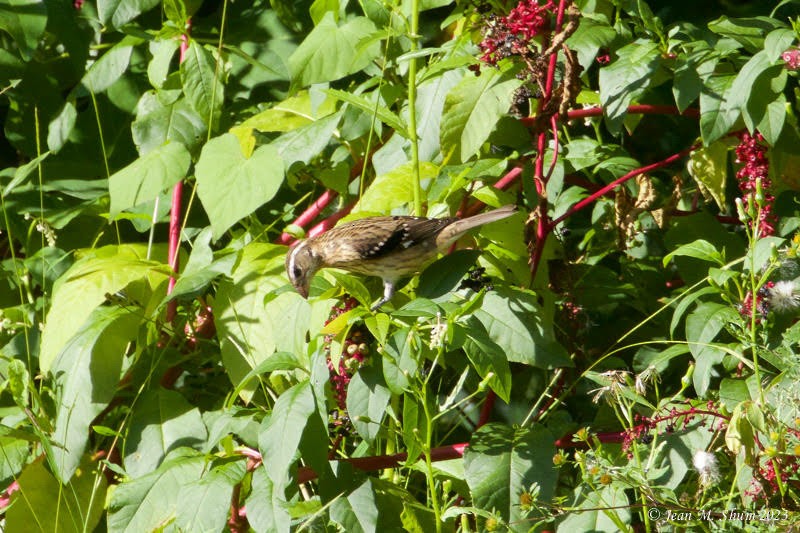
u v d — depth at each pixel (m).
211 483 6.46
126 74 10.48
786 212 8.52
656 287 9.46
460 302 7.03
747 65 7.26
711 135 7.43
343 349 6.79
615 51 8.35
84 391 7.35
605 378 6.84
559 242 8.47
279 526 6.20
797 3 9.91
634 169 8.88
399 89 8.41
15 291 9.53
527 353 6.92
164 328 8.20
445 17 10.20
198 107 8.92
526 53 7.43
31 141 10.17
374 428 6.44
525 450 6.86
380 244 7.16
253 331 7.26
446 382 9.22
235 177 6.99
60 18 9.66
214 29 10.48
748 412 6.06
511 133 8.23
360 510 6.59
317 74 7.93
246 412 7.16
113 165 10.33
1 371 8.44
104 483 7.69
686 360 8.73
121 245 8.68
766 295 6.88
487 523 6.24
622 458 7.01
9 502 7.92
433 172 7.71
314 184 9.30
